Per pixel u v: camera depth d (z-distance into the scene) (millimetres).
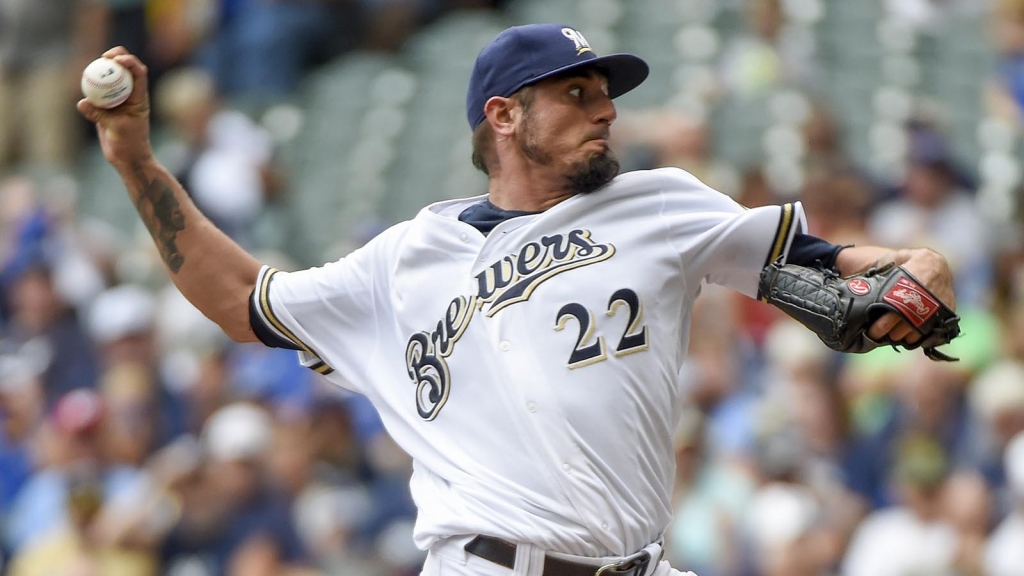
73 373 33062
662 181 12602
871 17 39188
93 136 47594
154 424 30875
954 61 38656
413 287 12930
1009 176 35625
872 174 33406
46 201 41938
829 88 37594
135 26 47281
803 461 24766
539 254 12500
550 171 12789
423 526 12688
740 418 25625
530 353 12266
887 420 25641
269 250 38219
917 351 26312
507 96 12906
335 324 13469
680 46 39469
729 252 12469
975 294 29062
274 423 28469
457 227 12797
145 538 26766
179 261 13805
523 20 42938
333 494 27625
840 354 27594
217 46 45031
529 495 12203
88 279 38188
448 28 44125
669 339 12391
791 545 23531
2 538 30234
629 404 12188
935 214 31156
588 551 12234
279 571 26312
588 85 12789
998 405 24094
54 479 29312
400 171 40781
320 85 43719
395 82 43094
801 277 12234
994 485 23703
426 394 12758
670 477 12734
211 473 27078
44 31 47438
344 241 37812
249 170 38844
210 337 32844
